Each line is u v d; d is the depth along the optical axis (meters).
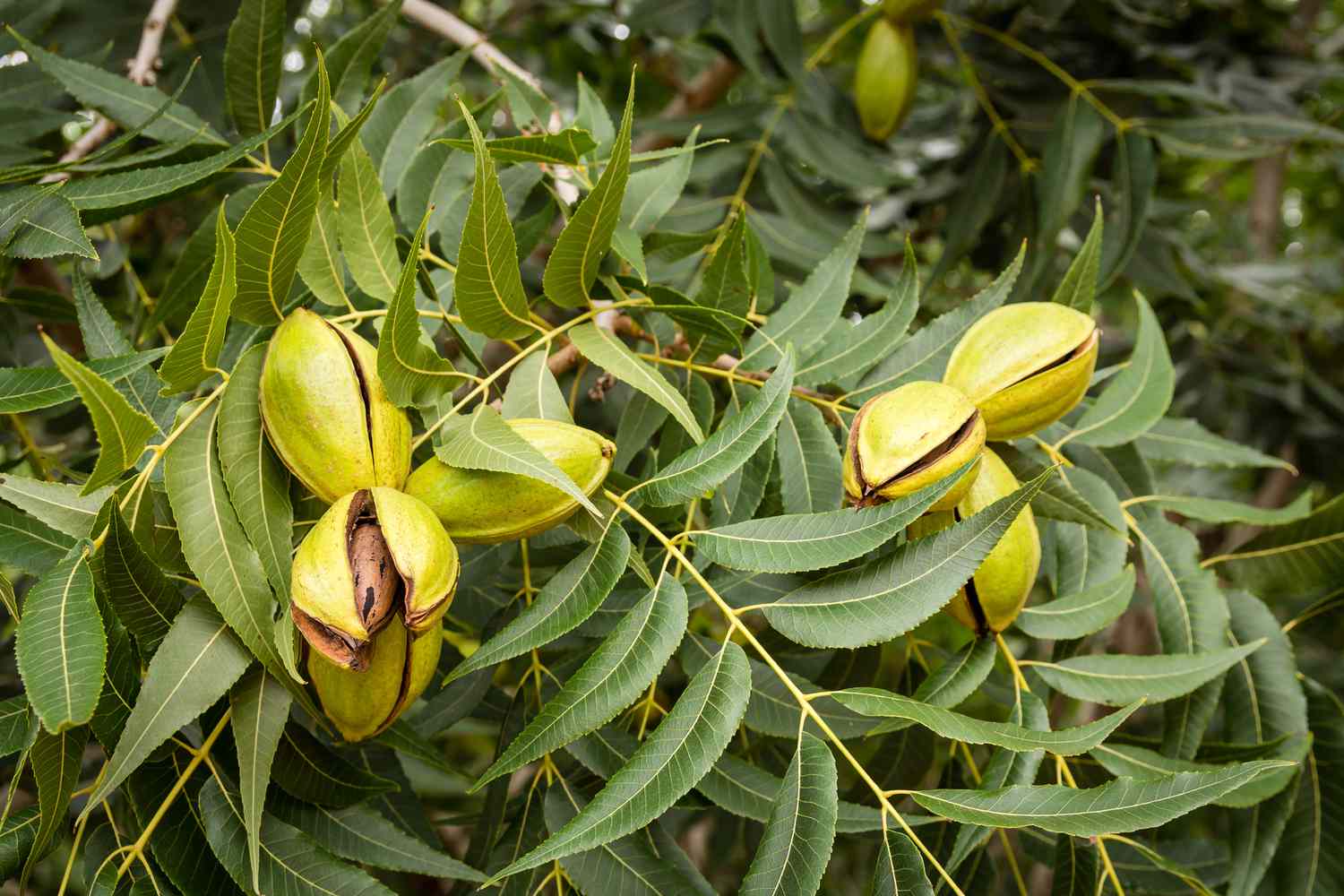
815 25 1.09
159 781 0.49
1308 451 1.10
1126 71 0.89
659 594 0.48
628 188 0.60
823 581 0.48
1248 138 0.78
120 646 0.47
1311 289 1.27
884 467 0.49
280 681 0.47
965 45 0.92
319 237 0.53
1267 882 0.58
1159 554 0.58
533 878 0.53
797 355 0.55
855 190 1.01
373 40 0.62
